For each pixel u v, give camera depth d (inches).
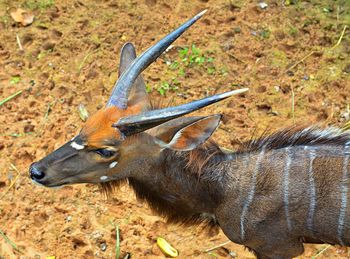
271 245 77.6
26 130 96.0
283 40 103.7
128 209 89.2
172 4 107.6
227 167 76.5
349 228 74.9
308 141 76.2
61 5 107.6
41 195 90.2
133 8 107.3
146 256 86.1
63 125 96.2
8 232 87.7
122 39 104.2
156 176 75.4
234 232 78.0
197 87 99.5
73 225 88.0
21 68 102.0
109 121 72.0
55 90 99.7
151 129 72.6
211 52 102.6
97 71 101.4
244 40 103.7
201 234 87.4
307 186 74.6
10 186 91.0
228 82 99.9
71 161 72.9
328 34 103.9
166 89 99.0
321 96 98.5
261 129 95.2
